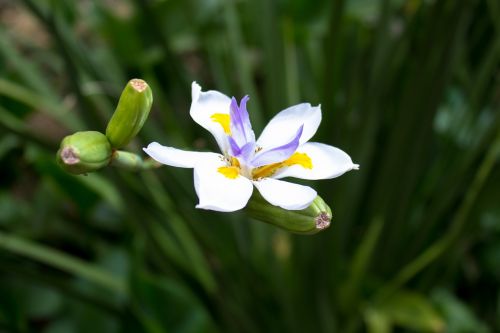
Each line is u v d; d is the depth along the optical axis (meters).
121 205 0.56
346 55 0.58
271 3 0.52
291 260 0.53
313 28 0.58
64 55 0.50
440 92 0.52
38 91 0.59
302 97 0.64
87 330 0.54
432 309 0.53
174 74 0.55
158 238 0.56
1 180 0.65
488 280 0.62
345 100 0.52
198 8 0.63
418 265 0.54
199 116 0.36
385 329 0.53
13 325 0.54
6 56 0.60
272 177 0.35
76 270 0.52
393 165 0.54
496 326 0.59
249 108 0.57
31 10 0.50
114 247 0.60
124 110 0.35
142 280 0.51
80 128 0.56
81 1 0.80
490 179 0.51
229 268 0.55
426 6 0.55
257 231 0.59
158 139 0.55
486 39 0.62
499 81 0.58
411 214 0.59
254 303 0.55
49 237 0.63
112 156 0.36
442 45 0.50
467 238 0.58
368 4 0.58
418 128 0.53
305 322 0.54
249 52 0.80
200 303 0.55
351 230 0.59
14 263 0.52
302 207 0.33
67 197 0.59
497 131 0.53
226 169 0.34
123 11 0.88
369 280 0.55
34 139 0.49
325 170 0.35
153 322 0.50
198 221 0.53
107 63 0.66
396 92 0.58
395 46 0.53
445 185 0.55
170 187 0.51
